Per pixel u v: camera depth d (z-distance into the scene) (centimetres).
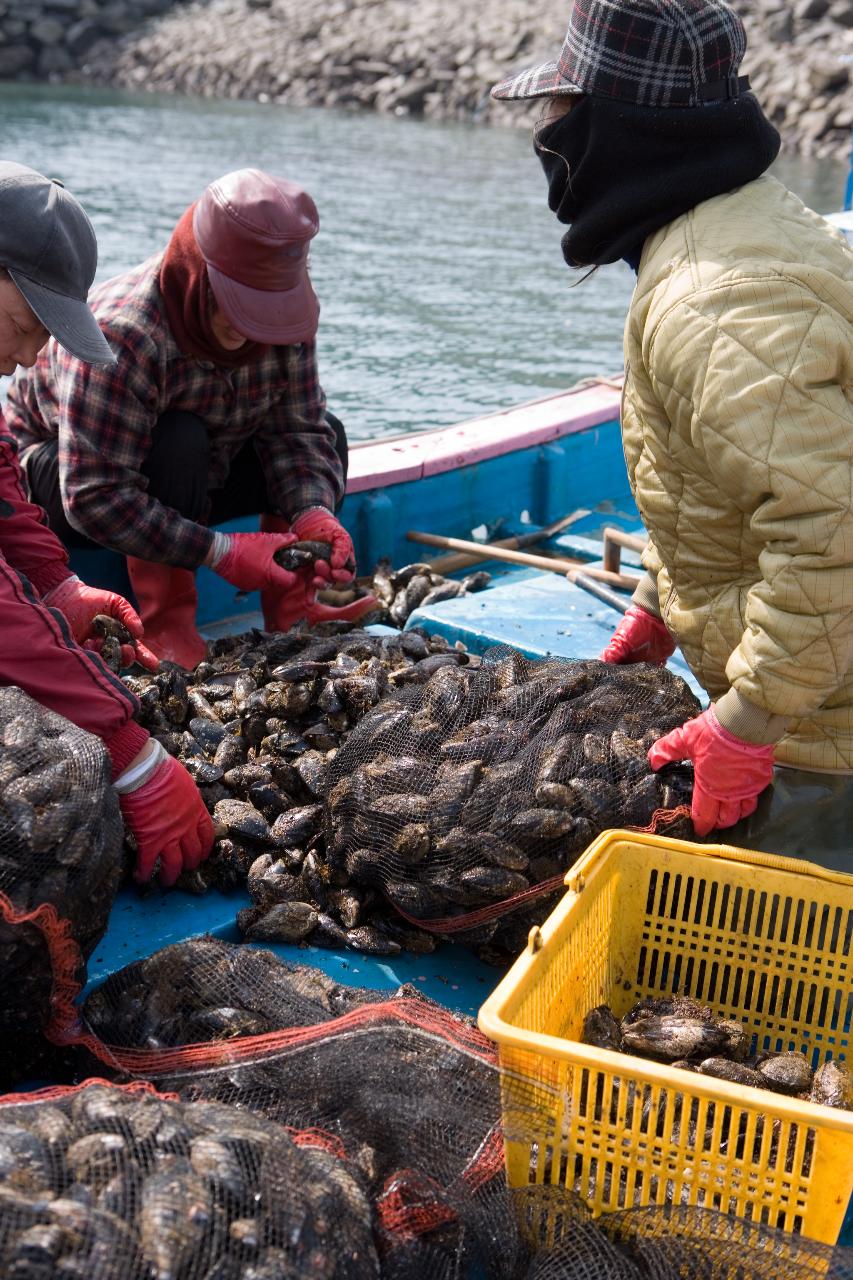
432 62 2566
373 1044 203
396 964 255
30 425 389
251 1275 152
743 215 227
